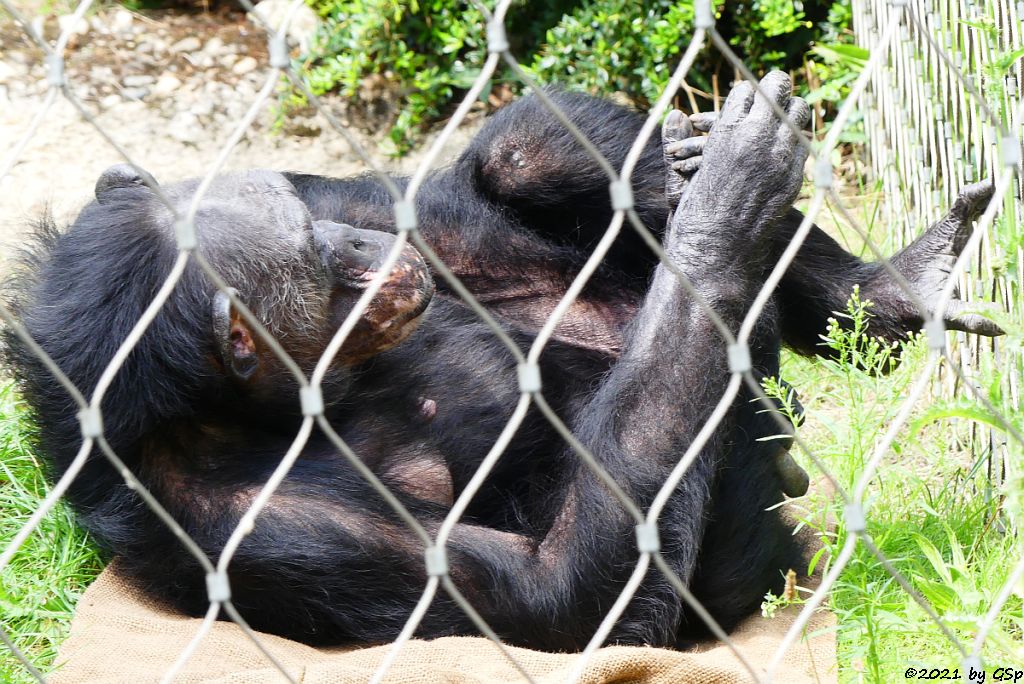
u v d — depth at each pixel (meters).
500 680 6.41
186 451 7.60
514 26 16.61
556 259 9.20
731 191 7.21
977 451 9.34
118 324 7.29
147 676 6.73
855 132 14.95
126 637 7.36
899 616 7.00
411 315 7.71
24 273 8.50
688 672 6.41
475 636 7.33
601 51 15.48
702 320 7.11
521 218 9.28
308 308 7.55
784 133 7.23
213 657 7.00
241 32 17.30
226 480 7.53
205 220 7.49
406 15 16.17
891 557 7.95
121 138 15.87
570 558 7.15
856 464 7.03
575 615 7.14
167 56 16.84
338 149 16.12
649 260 9.19
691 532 7.02
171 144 15.90
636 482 6.96
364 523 7.37
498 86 16.58
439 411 8.32
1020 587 5.64
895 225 12.79
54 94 4.07
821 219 13.82
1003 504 7.88
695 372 7.08
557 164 8.94
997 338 8.66
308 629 7.43
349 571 7.29
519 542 7.52
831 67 15.30
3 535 8.90
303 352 7.62
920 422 5.68
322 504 7.40
